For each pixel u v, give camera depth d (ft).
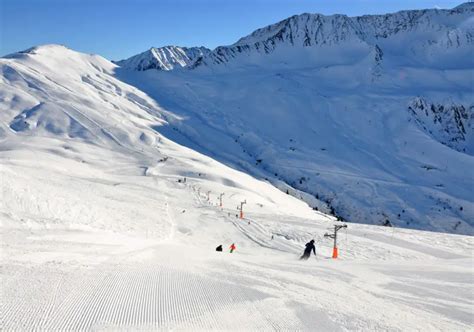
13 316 19.51
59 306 21.70
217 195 428.15
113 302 23.65
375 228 195.93
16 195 82.58
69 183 219.00
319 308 26.55
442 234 180.86
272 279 36.83
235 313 23.91
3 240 44.50
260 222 217.56
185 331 19.95
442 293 37.81
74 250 42.45
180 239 146.51
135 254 46.09
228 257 61.87
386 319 25.68
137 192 322.14
